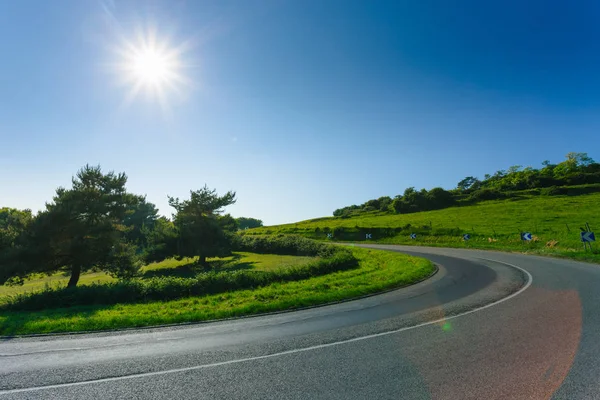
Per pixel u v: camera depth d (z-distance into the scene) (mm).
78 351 7602
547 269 17172
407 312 9844
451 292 12758
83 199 22469
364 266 23156
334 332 8102
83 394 5297
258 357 6594
